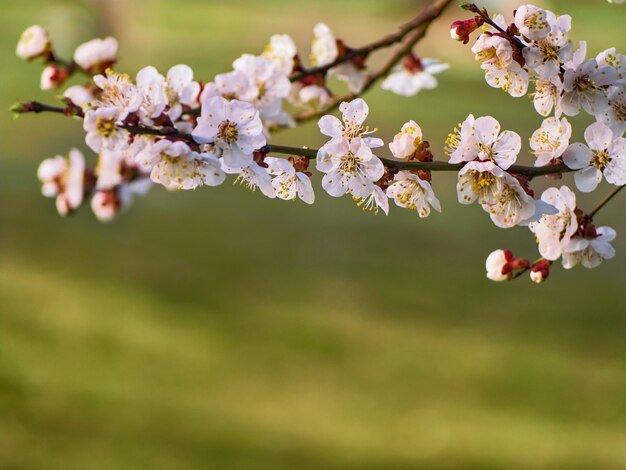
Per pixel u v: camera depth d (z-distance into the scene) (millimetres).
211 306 11094
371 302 11430
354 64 3438
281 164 2164
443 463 8242
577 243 2379
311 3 26891
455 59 20078
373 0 26719
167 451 8133
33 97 17766
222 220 13594
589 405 9328
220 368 9680
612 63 2229
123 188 3844
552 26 2170
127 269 11922
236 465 8008
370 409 9070
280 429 8625
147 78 2248
